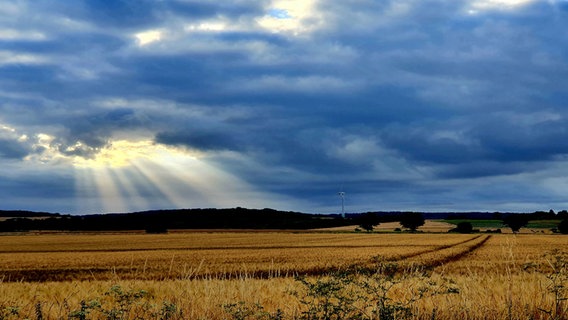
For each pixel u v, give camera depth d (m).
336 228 176.38
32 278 36.59
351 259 47.62
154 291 16.02
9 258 57.12
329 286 7.83
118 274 37.12
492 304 10.22
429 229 172.75
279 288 16.47
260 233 141.62
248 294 11.86
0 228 174.75
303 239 100.75
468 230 145.38
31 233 155.25
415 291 10.88
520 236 110.56
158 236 125.69
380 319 7.95
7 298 16.16
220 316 9.62
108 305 13.43
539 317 9.84
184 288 13.73
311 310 7.90
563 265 9.53
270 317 8.70
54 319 12.02
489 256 49.31
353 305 8.77
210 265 42.97
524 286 12.03
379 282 8.39
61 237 125.44
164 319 9.16
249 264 43.25
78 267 44.88
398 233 138.25
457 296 10.84
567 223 132.00
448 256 49.19
